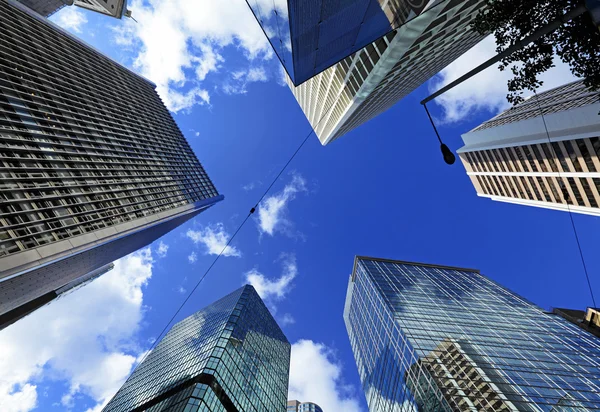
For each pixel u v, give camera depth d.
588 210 62.44
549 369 44.09
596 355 49.97
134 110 97.25
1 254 37.72
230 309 71.31
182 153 111.06
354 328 87.00
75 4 95.00
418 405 43.62
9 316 60.44
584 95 66.88
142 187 73.94
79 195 54.50
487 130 87.56
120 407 59.03
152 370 67.06
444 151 9.57
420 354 44.62
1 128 46.69
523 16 13.11
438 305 65.62
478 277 93.69
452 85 8.91
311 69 10.90
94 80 85.25
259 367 64.44
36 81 62.00
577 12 6.44
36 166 49.25
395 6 9.75
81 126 66.25
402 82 58.75
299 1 7.37
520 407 35.66
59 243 45.16
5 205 41.41
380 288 71.69
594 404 36.88
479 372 41.53
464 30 39.34
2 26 62.09
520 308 70.50
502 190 89.06
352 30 9.45
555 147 66.44
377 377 61.88
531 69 14.13
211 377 46.12
